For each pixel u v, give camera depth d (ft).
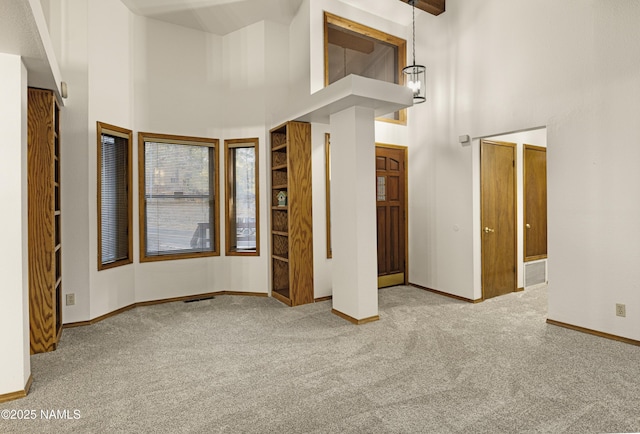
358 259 12.25
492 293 15.56
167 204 15.38
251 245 16.40
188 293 15.65
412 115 17.51
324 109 12.60
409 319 12.80
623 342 10.51
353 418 6.98
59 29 12.04
